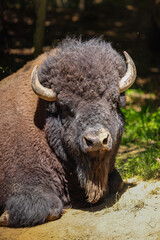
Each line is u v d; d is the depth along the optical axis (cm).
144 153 2823
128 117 3869
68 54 1912
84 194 2012
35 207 1836
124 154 2972
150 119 3709
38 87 1862
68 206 2041
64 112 1861
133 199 1945
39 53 3516
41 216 1831
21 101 2075
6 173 1969
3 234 1792
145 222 1717
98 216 1842
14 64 3184
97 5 9156
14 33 5584
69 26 7025
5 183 1966
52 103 1916
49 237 1709
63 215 1927
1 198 1995
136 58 5528
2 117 2086
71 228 1758
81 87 1805
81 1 8788
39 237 1719
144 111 4016
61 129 1894
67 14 8288
